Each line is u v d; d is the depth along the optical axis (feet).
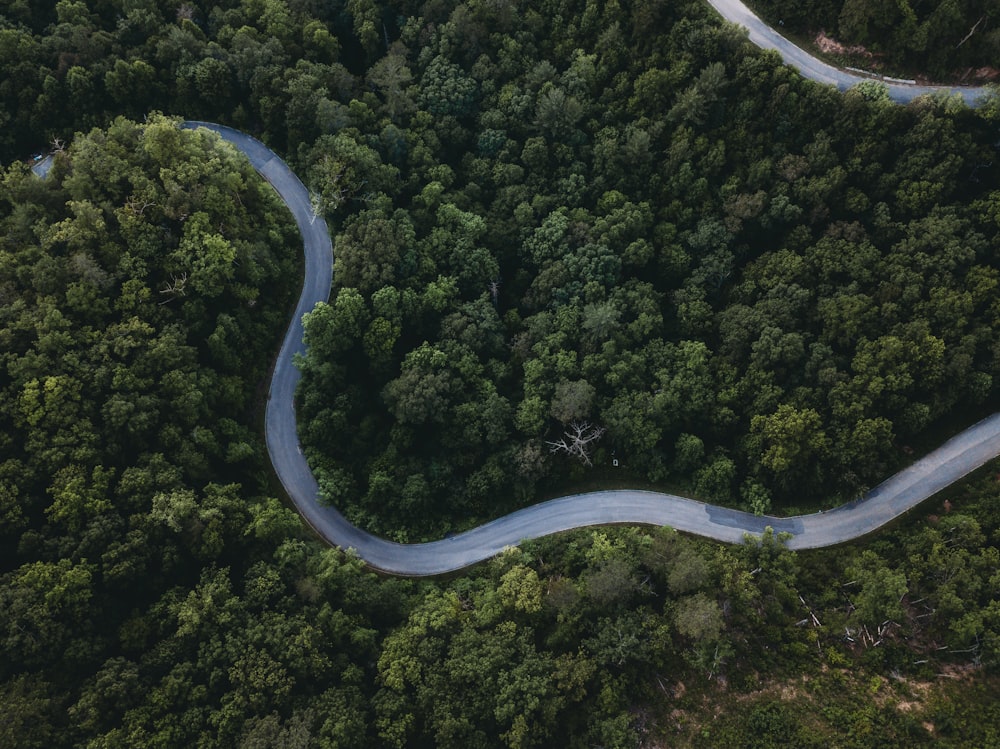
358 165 317.63
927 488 291.17
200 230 280.10
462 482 306.96
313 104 327.88
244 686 225.56
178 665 226.38
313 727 224.33
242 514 258.16
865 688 242.99
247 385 301.43
